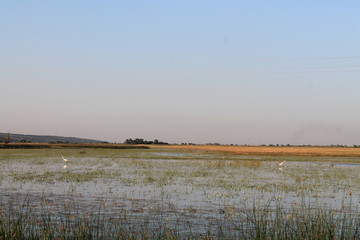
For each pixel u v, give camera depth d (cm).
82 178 2702
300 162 5353
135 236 1112
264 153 8031
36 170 3369
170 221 1367
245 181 2631
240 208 1628
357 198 1958
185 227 1277
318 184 2523
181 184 2414
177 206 1664
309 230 1070
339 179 2892
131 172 3234
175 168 3744
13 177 2750
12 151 7594
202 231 1223
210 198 1884
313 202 1816
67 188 2200
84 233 1066
